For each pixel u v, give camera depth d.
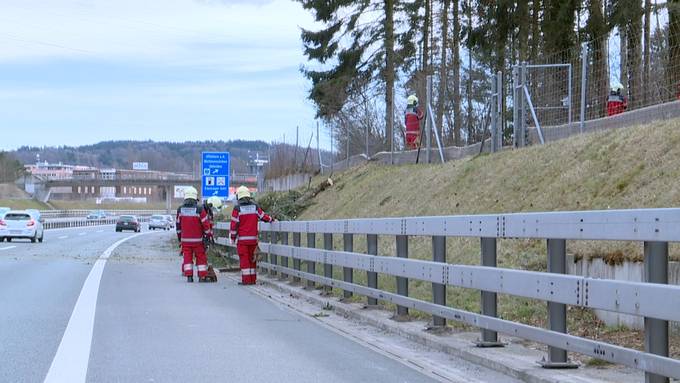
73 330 9.70
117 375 7.15
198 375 7.20
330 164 31.56
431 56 36.56
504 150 17.30
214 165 29.53
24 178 127.94
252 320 11.00
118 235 53.16
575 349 6.32
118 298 13.41
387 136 27.59
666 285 5.17
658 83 14.59
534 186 13.57
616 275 8.84
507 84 21.22
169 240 42.88
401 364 7.88
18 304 12.24
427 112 21.53
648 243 5.44
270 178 39.69
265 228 17.45
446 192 16.91
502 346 8.21
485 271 7.72
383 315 10.87
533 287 6.84
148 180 117.56
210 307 12.38
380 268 10.57
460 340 8.71
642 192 10.40
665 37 17.12
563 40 24.89
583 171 12.48
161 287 15.66
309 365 7.78
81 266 21.16
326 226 12.88
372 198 21.59
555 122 17.20
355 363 7.91
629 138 12.43
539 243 11.23
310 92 40.94
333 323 10.79
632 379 6.46
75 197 152.50
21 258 24.55
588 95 16.30
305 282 15.02
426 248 14.44
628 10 22.80
